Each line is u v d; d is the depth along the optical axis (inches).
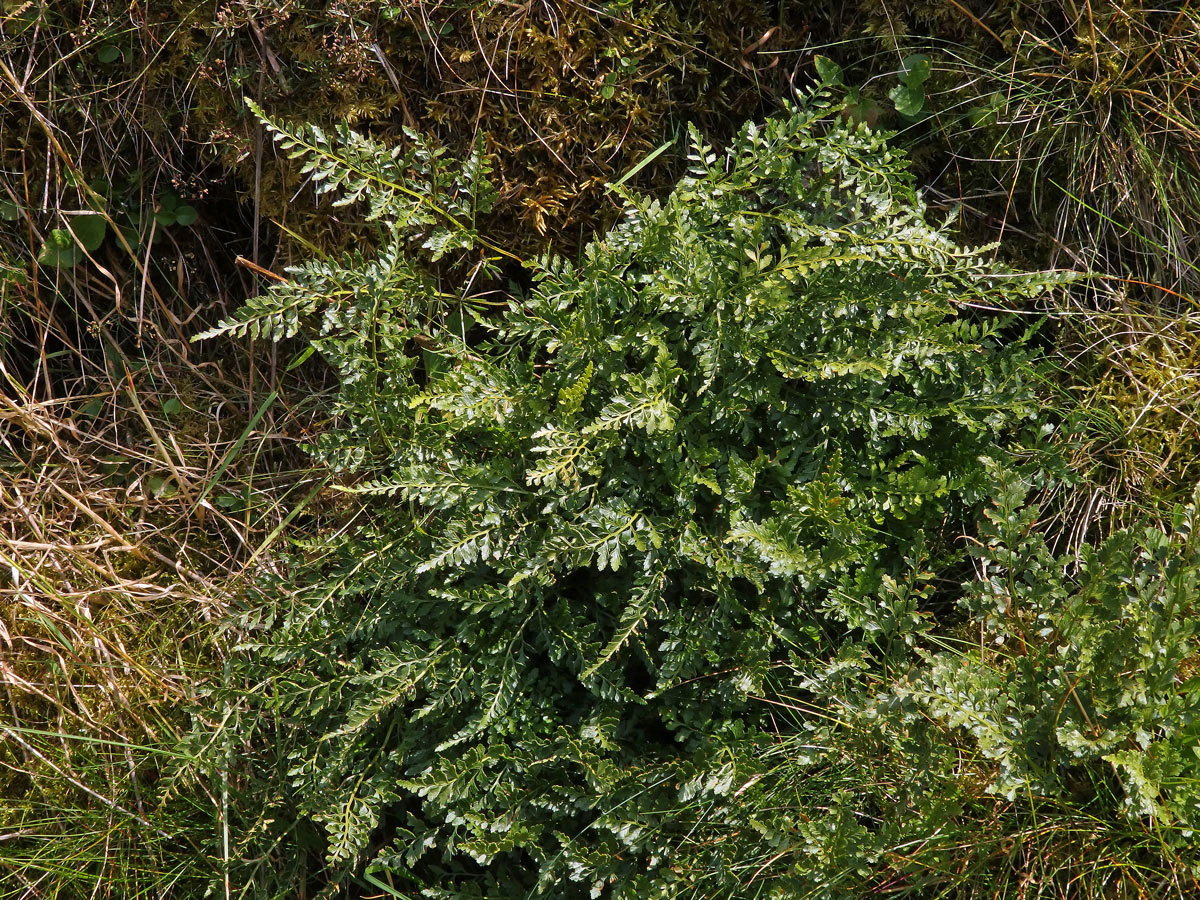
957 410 39.3
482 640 39.9
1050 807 37.9
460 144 42.8
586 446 39.0
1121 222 42.2
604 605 39.8
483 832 39.3
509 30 41.9
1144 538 37.3
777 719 40.3
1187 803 36.4
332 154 40.0
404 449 40.4
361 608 41.5
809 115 39.8
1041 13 41.7
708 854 38.6
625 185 42.9
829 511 38.2
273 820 41.6
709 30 42.4
